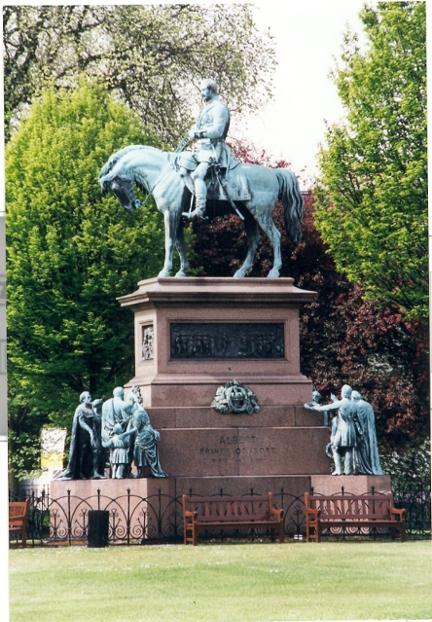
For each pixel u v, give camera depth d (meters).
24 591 24.58
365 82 42.81
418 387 44.94
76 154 43.06
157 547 28.12
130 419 29.23
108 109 43.94
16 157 43.44
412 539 29.50
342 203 43.94
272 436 29.95
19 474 47.34
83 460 30.38
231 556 26.92
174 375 30.02
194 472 29.52
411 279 43.31
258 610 23.12
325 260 46.34
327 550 27.59
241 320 30.44
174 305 30.19
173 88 48.34
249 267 31.39
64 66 47.91
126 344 43.09
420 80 42.44
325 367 45.62
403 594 24.09
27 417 47.50
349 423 29.73
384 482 29.62
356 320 44.91
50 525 30.50
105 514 28.41
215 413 29.86
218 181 30.62
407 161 42.62
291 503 29.69
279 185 31.38
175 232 30.75
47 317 42.75
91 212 42.75
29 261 42.69
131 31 48.03
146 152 31.02
